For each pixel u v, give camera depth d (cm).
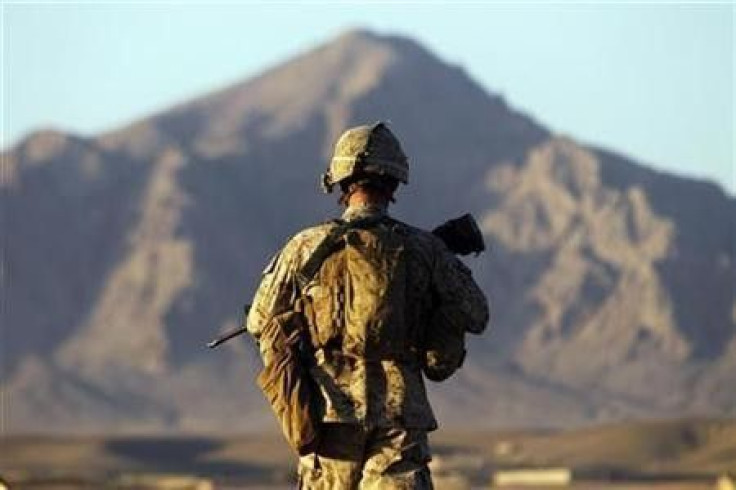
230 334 1148
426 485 1115
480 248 1160
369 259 1117
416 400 1116
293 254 1128
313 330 1121
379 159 1141
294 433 1107
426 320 1131
